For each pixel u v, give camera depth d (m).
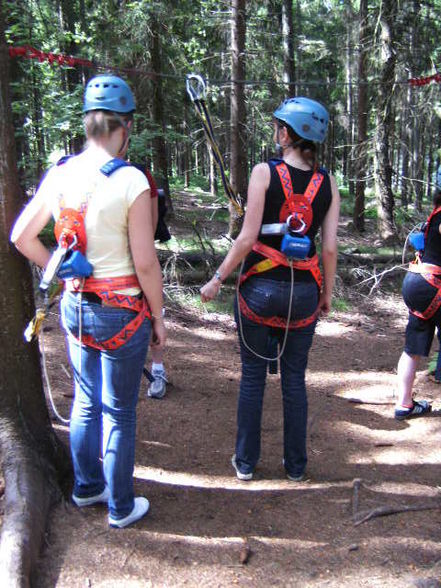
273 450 3.54
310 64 25.16
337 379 5.14
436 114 15.59
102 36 11.46
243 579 2.30
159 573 2.30
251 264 2.85
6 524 2.30
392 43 11.38
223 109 15.96
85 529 2.53
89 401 2.53
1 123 2.60
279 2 16.84
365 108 13.73
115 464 2.46
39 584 2.19
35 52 5.05
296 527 2.68
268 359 2.96
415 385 4.88
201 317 7.06
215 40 13.13
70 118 7.46
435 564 2.39
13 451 2.64
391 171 11.89
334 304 7.87
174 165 30.34
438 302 3.79
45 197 2.39
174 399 4.33
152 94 12.24
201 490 3.00
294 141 2.78
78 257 2.25
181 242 10.12
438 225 3.71
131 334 2.36
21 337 2.74
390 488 3.07
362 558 2.44
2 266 2.67
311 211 2.78
